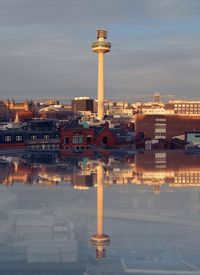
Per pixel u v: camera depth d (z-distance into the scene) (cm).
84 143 9669
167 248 1272
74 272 1064
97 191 2556
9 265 1112
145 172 3912
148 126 12612
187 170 4156
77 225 1584
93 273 1055
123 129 12106
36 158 6275
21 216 1736
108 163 5194
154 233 1464
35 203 2077
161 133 12581
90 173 3775
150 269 1087
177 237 1401
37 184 2919
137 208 1962
